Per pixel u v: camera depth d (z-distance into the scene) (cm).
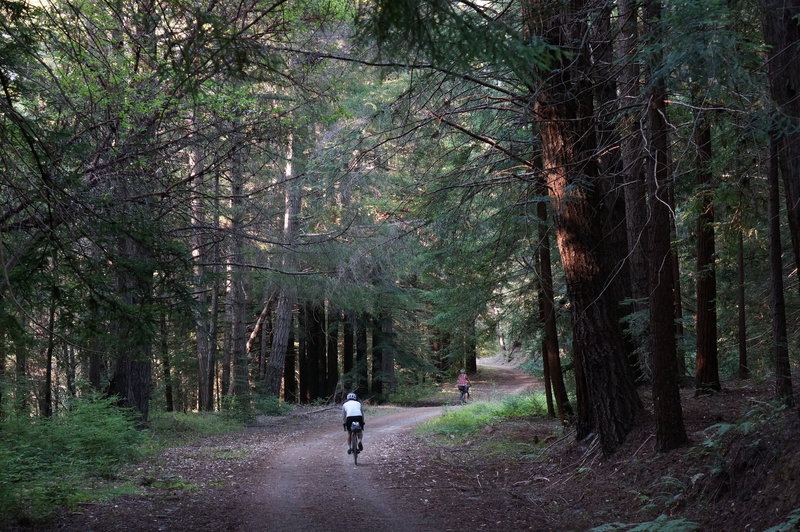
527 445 1380
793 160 628
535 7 807
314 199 1377
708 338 1224
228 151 1197
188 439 1805
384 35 486
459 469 1201
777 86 633
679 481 777
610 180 1186
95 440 1231
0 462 898
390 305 3197
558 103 990
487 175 1267
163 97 1023
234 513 845
